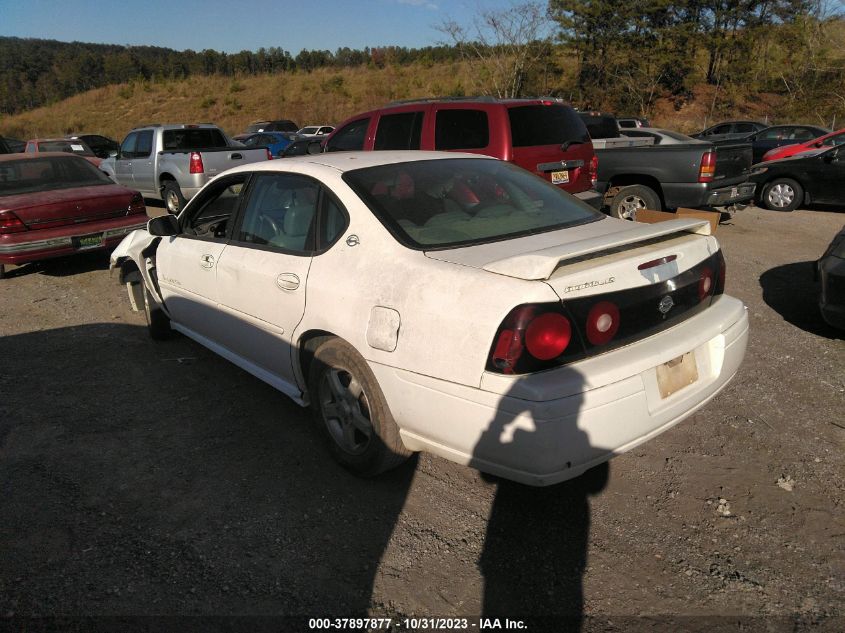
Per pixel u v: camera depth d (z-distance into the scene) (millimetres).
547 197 3523
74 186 7781
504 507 2996
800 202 10805
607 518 2893
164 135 11938
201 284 4043
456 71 43625
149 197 12906
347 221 3076
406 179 3287
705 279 2922
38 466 3404
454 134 7254
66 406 4102
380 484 3195
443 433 2600
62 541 2797
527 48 26219
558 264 2518
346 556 2691
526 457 2369
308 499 3080
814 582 2488
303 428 3773
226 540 2795
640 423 2510
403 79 46094
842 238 4801
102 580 2557
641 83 34000
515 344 2336
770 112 32375
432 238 2902
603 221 3301
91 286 7105
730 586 2480
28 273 7797
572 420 2328
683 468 3246
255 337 3627
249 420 3879
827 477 3137
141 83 53688
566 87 34219
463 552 2703
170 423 3857
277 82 50750
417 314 2600
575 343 2404
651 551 2678
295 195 3426
